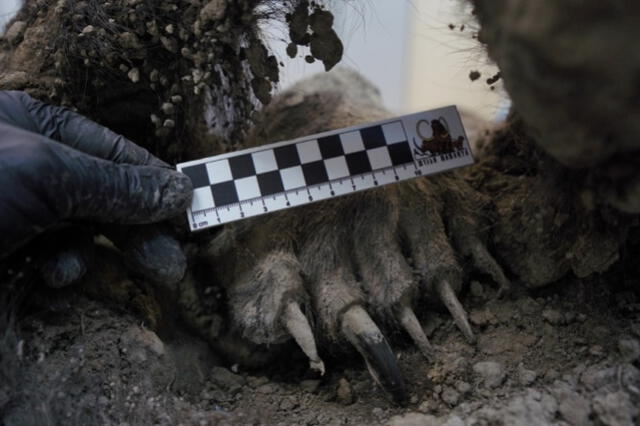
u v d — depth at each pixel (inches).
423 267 13.5
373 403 13.0
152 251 13.0
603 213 12.3
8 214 11.1
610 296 13.5
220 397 13.2
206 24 12.9
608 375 12.1
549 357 12.9
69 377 11.9
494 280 14.0
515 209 13.8
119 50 13.3
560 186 12.7
